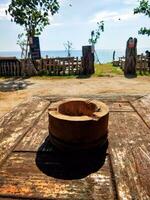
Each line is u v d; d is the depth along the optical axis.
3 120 2.36
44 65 12.62
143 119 2.32
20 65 12.58
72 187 1.27
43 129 2.10
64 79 11.33
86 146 1.60
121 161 1.52
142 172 1.39
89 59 12.44
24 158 1.59
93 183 1.30
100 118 1.60
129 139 1.87
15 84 10.22
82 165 1.49
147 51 12.94
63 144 1.62
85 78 11.45
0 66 12.75
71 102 1.96
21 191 1.25
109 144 1.78
